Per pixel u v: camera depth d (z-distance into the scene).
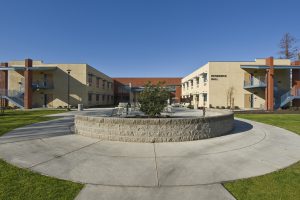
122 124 7.86
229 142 7.80
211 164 5.30
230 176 4.53
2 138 8.23
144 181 4.28
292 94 28.66
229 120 10.05
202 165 5.23
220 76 32.12
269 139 8.41
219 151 6.53
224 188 3.97
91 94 38.44
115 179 4.37
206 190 3.89
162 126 7.78
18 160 5.50
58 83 35.28
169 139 7.83
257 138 8.56
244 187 3.99
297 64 32.34
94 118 8.41
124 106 18.94
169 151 6.51
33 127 11.10
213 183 4.19
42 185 4.01
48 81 35.31
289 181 4.25
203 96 34.59
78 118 9.19
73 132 9.61
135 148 6.85
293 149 6.84
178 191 3.87
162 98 11.36
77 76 35.38
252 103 32.19
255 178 4.41
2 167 4.96
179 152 6.40
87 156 5.92
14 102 31.80
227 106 31.86
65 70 35.34
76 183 4.14
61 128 10.77
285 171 4.82
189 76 45.38
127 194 3.74
